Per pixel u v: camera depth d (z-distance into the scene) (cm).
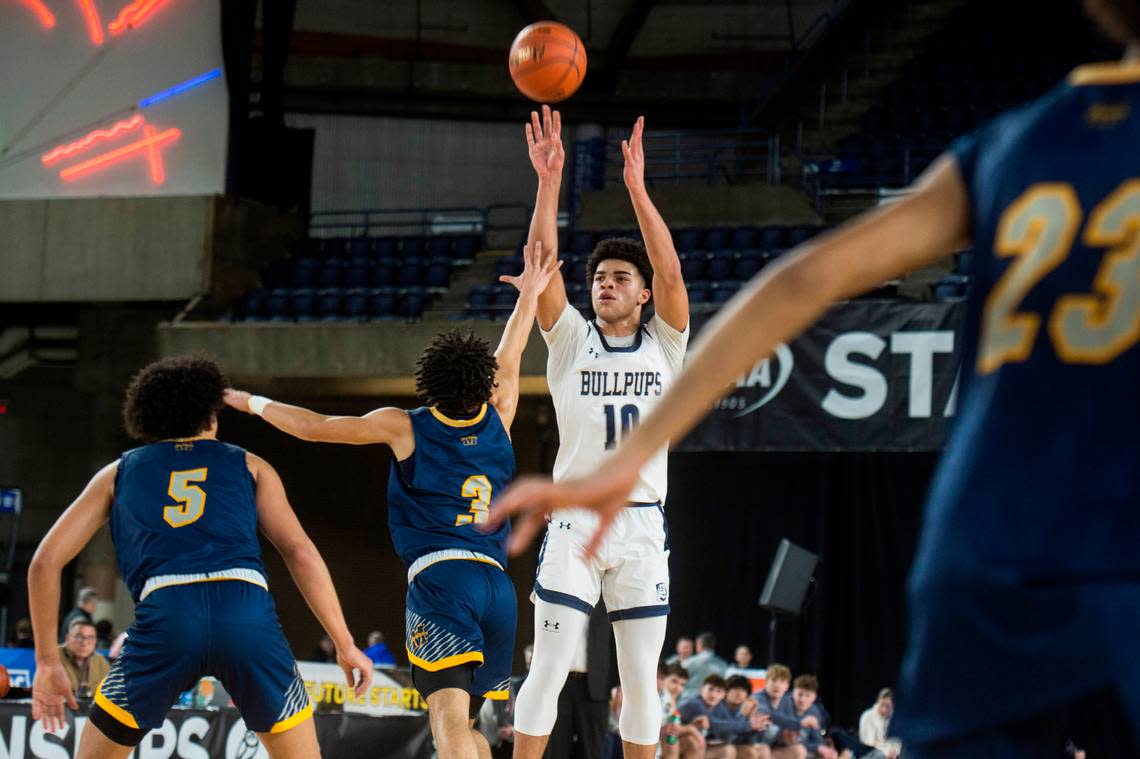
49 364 1950
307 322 1590
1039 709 126
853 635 1652
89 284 1695
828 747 970
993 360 132
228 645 374
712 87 2325
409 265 1814
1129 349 125
